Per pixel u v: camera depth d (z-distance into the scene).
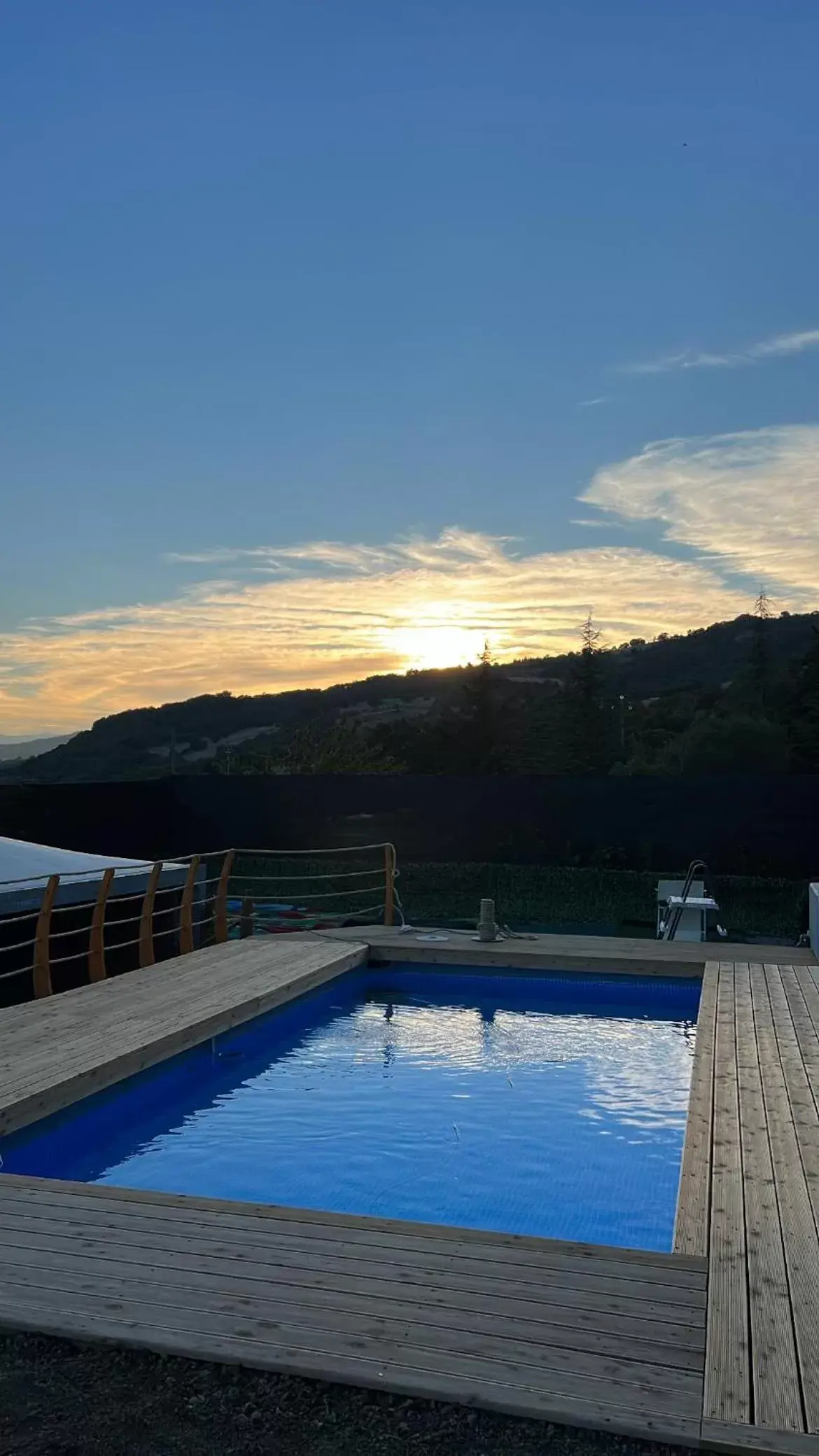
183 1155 6.75
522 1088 8.02
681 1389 3.24
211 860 18.58
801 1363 3.38
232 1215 4.58
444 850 17.34
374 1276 3.96
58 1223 4.50
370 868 17.72
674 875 15.96
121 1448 3.06
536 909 16.50
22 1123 6.23
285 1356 3.41
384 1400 3.25
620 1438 3.07
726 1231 4.44
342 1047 9.27
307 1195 6.07
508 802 17.16
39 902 10.77
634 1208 5.82
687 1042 9.34
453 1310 3.70
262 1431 3.13
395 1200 5.96
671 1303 3.77
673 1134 7.00
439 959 11.65
